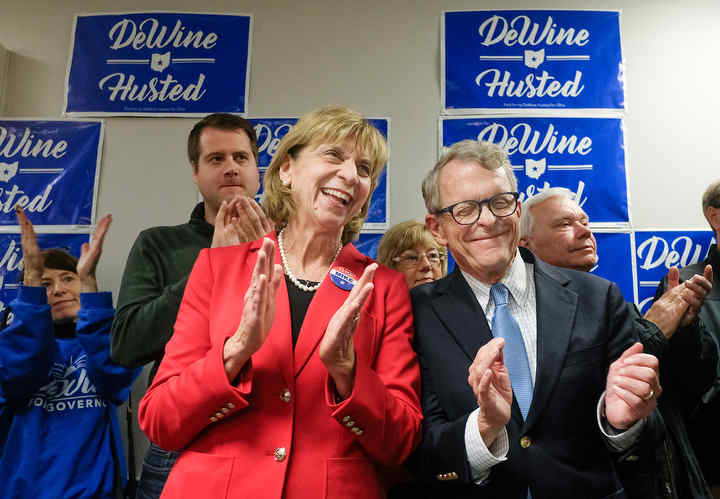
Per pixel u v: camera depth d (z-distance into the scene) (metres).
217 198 2.50
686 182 3.14
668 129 3.19
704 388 2.06
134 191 3.19
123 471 2.50
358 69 3.30
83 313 2.48
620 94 3.20
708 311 2.38
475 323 1.50
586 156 3.14
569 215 2.43
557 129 3.17
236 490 1.16
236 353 1.16
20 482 2.22
